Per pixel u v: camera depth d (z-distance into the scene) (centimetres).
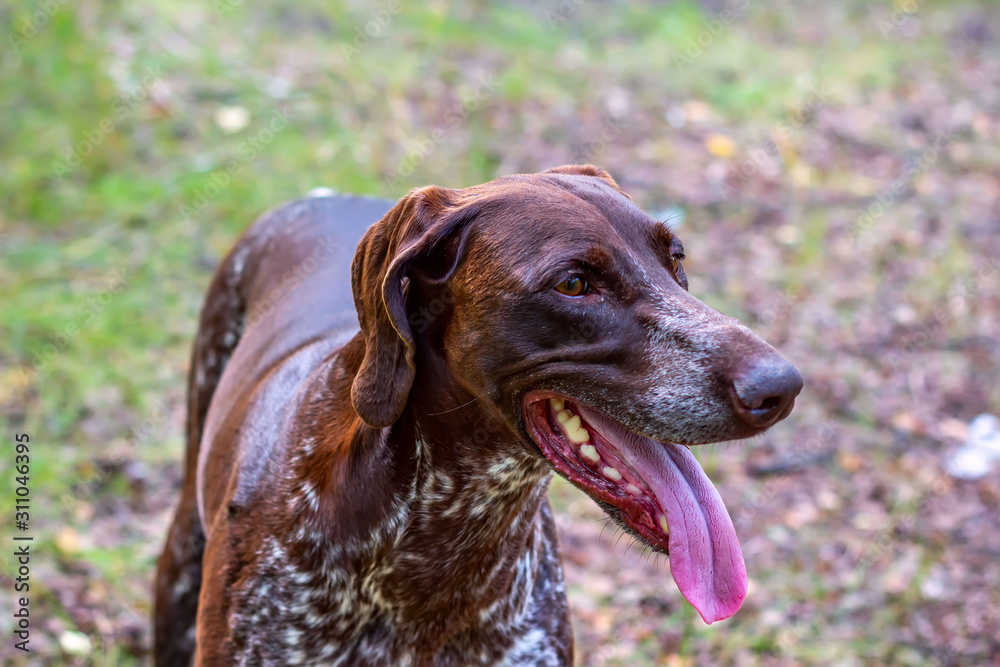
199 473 340
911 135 931
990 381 620
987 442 566
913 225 783
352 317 321
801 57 1058
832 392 595
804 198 796
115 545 457
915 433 571
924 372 622
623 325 241
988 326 672
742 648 440
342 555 265
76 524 462
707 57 998
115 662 405
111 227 638
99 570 439
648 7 1070
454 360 252
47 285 593
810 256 719
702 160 820
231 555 278
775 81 975
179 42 793
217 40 809
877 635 451
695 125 870
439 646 281
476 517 267
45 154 671
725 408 229
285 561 269
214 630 278
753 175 815
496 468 264
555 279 239
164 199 655
